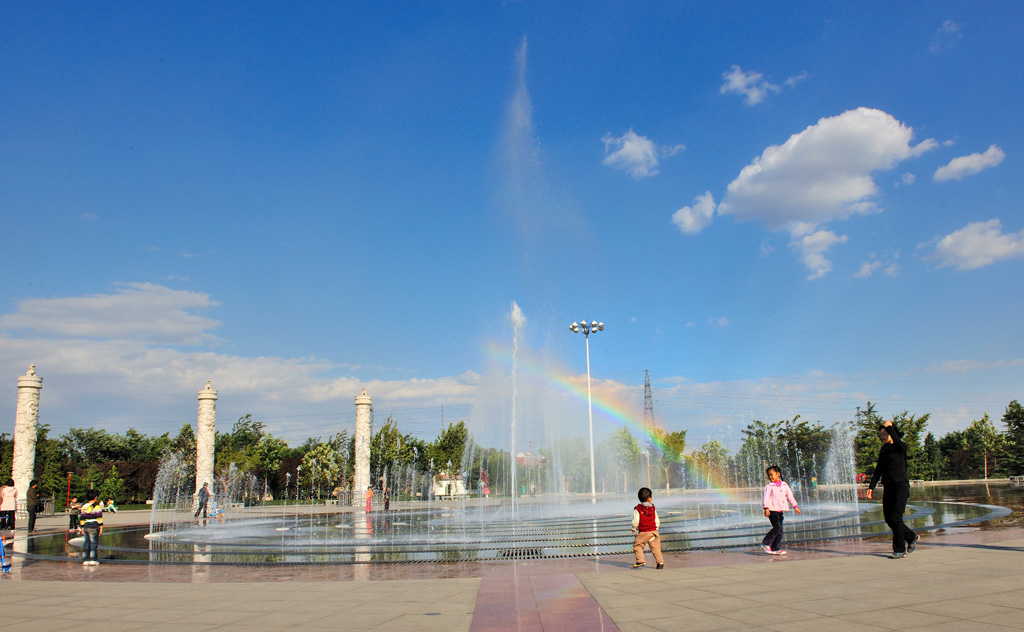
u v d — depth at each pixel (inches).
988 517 741.9
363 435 2127.2
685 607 302.4
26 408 1715.1
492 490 2770.7
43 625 307.6
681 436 3034.0
